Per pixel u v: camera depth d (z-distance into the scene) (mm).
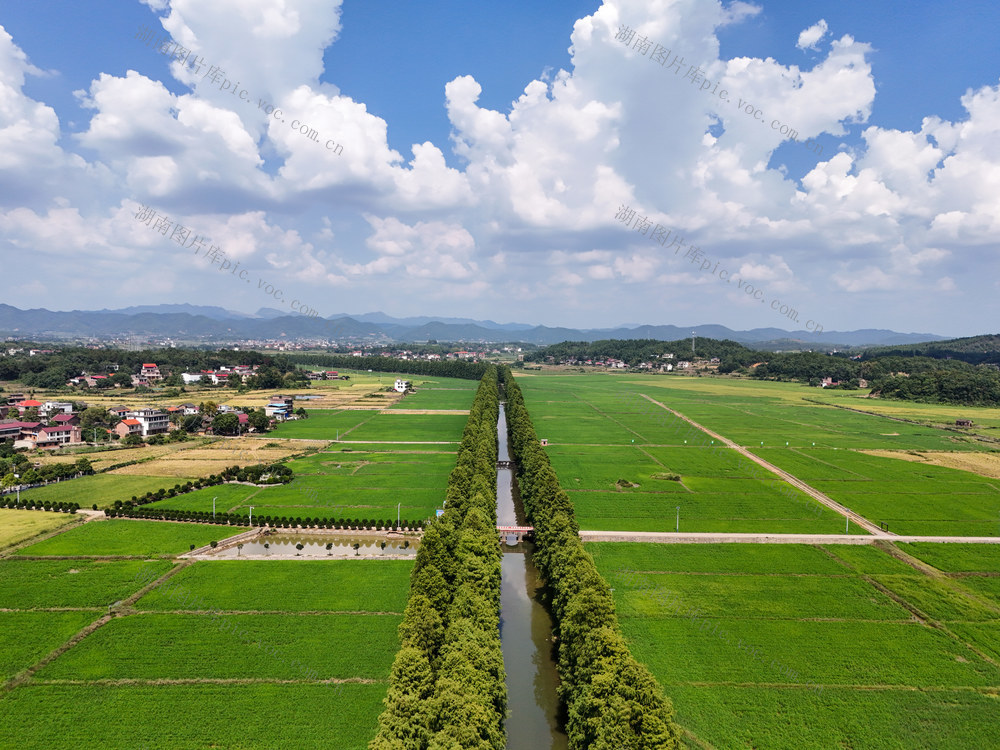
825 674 66000
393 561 93625
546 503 104375
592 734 51875
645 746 48000
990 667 67625
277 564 91688
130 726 54562
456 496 103438
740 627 75750
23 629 70625
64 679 61188
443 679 52875
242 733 53938
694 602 82188
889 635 74188
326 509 120375
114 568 88438
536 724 60781
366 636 70688
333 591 82375
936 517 119312
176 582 84188
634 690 51656
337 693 60031
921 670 66938
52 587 81625
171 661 64812
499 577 81688
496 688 55500
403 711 49750
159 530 106250
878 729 57281
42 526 105625
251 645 68188
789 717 58719
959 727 57875
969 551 101062
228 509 119000
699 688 63219
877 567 94312
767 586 87375
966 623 77062
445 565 75438
